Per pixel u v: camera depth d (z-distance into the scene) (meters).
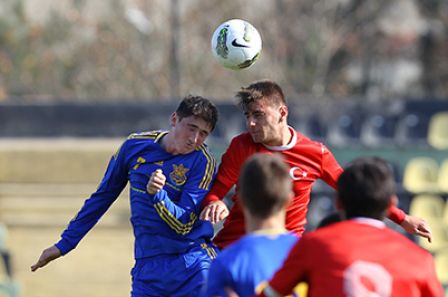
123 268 61.81
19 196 66.69
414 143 62.25
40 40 115.56
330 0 125.06
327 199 57.84
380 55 129.50
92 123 69.25
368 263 15.19
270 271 15.98
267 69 119.38
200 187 22.02
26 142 69.69
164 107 68.25
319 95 119.94
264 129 21.88
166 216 21.41
